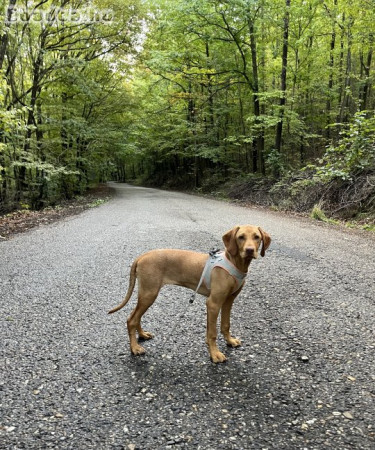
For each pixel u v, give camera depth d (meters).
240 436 2.06
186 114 27.36
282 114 17.00
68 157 20.25
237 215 11.88
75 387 2.58
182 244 7.06
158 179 41.88
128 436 2.07
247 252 2.74
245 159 26.30
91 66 21.12
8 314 3.91
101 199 19.67
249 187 18.52
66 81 18.55
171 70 21.36
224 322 3.16
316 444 1.99
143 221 10.48
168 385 2.60
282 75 17.27
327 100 20.67
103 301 4.30
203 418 2.22
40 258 6.26
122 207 15.28
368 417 2.21
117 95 23.05
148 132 32.22
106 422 2.20
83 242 7.55
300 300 4.20
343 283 4.73
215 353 2.95
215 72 20.88
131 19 18.66
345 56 20.44
